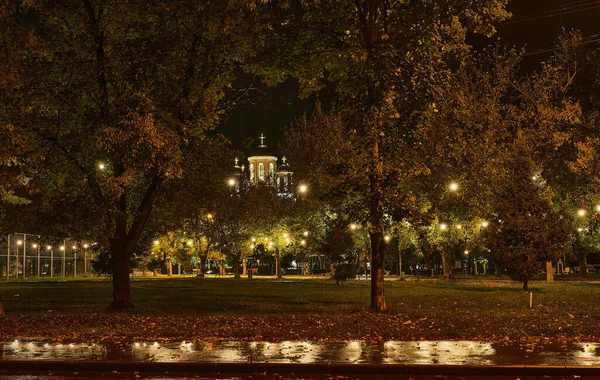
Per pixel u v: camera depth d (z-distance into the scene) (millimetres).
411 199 21328
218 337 16297
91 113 23031
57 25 24328
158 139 20828
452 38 21828
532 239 36062
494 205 37500
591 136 38875
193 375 12344
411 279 61188
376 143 21344
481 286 43938
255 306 26734
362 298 31906
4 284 51500
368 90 20875
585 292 34594
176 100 22938
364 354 13453
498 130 39188
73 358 13141
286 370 12422
